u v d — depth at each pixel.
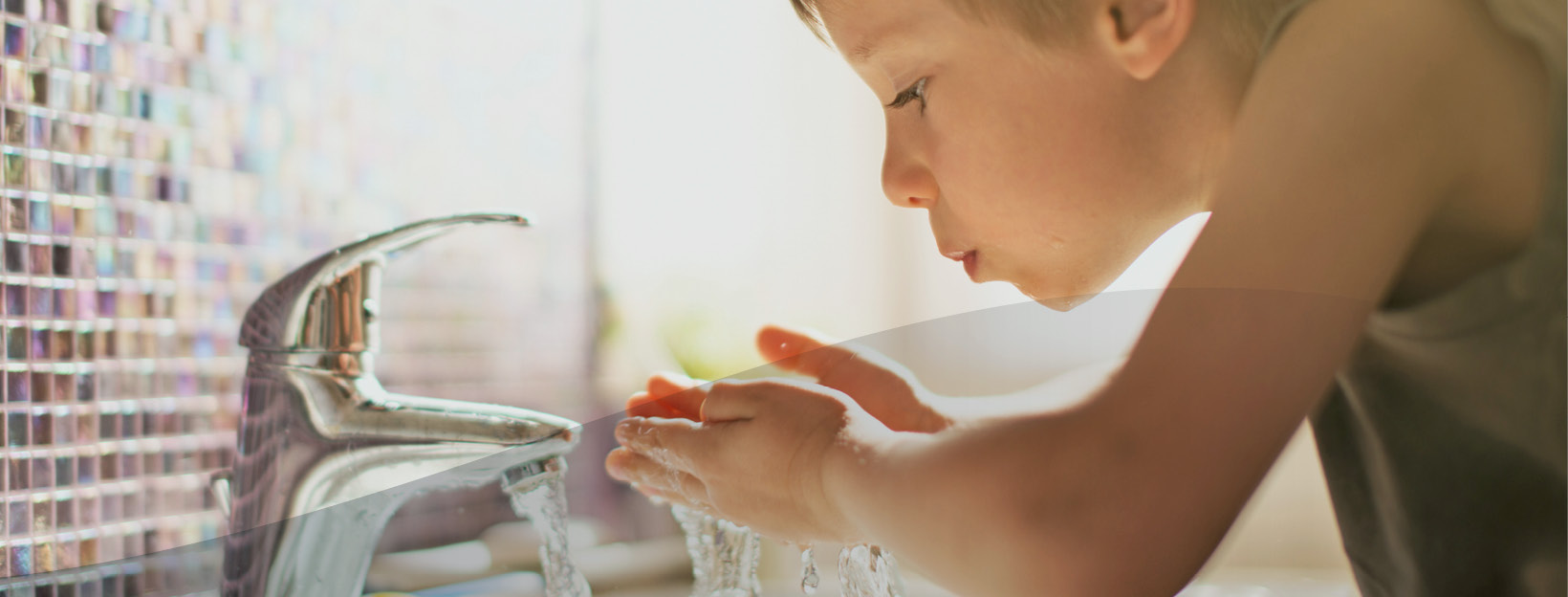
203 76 0.89
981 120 0.64
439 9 1.34
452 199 1.36
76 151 0.73
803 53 2.21
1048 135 0.63
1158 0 0.61
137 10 0.81
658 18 1.84
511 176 1.47
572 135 1.60
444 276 1.34
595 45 1.66
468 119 1.39
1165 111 0.63
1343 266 0.52
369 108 1.19
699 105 1.94
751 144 2.07
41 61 0.72
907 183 0.67
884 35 0.64
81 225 0.73
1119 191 0.64
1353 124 0.53
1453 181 0.54
